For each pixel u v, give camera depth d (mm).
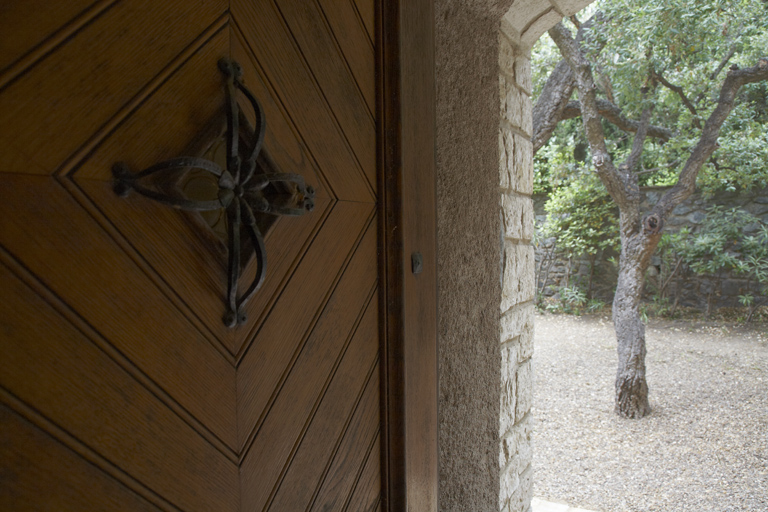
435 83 1293
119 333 616
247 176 717
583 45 5773
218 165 684
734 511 3570
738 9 5715
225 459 748
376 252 1081
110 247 606
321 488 937
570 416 5195
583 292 8648
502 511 1828
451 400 1463
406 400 1126
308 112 880
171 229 672
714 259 7535
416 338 1173
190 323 696
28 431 539
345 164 977
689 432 4730
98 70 586
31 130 534
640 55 5500
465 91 1512
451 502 1477
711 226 7688
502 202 1811
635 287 5184
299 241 869
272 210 768
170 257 670
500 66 1798
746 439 4539
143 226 640
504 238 1824
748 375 5848
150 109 637
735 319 7707
